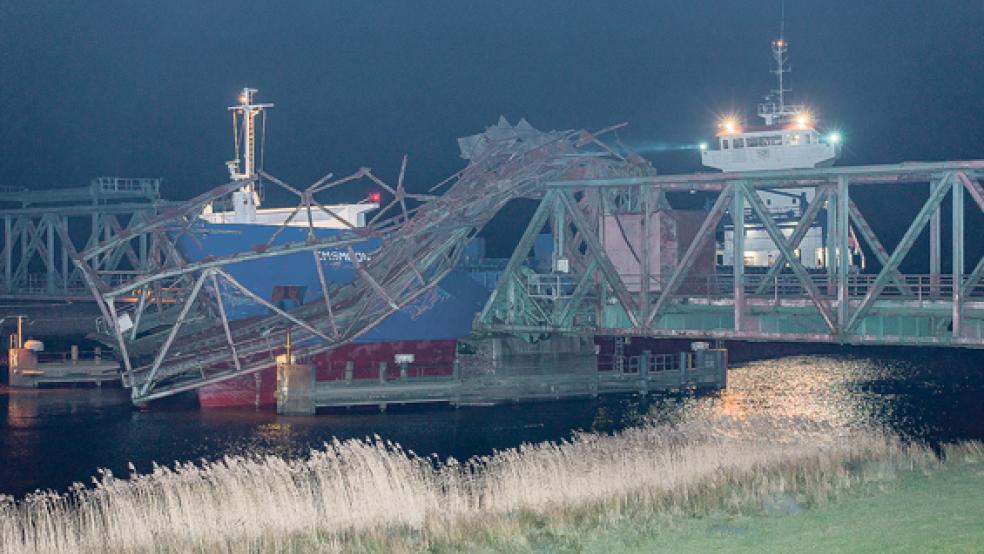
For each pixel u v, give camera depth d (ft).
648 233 609.01
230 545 295.89
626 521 307.58
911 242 521.24
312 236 626.64
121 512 313.73
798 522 292.61
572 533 296.71
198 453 528.22
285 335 650.84
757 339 564.30
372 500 322.14
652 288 640.99
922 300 526.98
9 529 311.27
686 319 627.46
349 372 652.89
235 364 645.92
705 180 582.76
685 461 366.02
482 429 594.65
